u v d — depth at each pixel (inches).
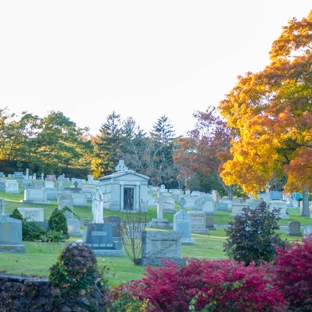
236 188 3230.8
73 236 1337.4
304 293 549.3
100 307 416.8
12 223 952.3
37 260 808.9
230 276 472.4
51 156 4092.0
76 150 4426.7
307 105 1584.6
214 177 3351.4
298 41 1688.0
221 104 1793.8
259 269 529.3
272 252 756.0
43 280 437.7
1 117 3892.7
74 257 414.0
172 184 4163.4
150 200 2539.4
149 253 884.0
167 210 2308.1
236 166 1622.8
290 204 2955.2
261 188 1614.2
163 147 4207.7
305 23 1705.2
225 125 2844.5
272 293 473.7
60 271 412.2
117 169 2797.7
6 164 4040.4
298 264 556.4
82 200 2217.0
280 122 1498.5
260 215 785.6
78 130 4564.5
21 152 3927.2
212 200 2327.8
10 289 459.8
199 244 1322.6
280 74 1622.8
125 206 2365.9
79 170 4404.5
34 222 1194.0
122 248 1074.1
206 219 1881.2
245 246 763.4
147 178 2397.9
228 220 2161.7
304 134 1505.9
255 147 1549.0
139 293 472.4
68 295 409.1
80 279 411.5
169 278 500.1
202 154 2881.4
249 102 1697.8
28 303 436.1
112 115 4340.6
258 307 462.6
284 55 1733.5
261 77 1648.6
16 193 2508.6
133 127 4357.8
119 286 475.8
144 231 890.1
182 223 1334.9
